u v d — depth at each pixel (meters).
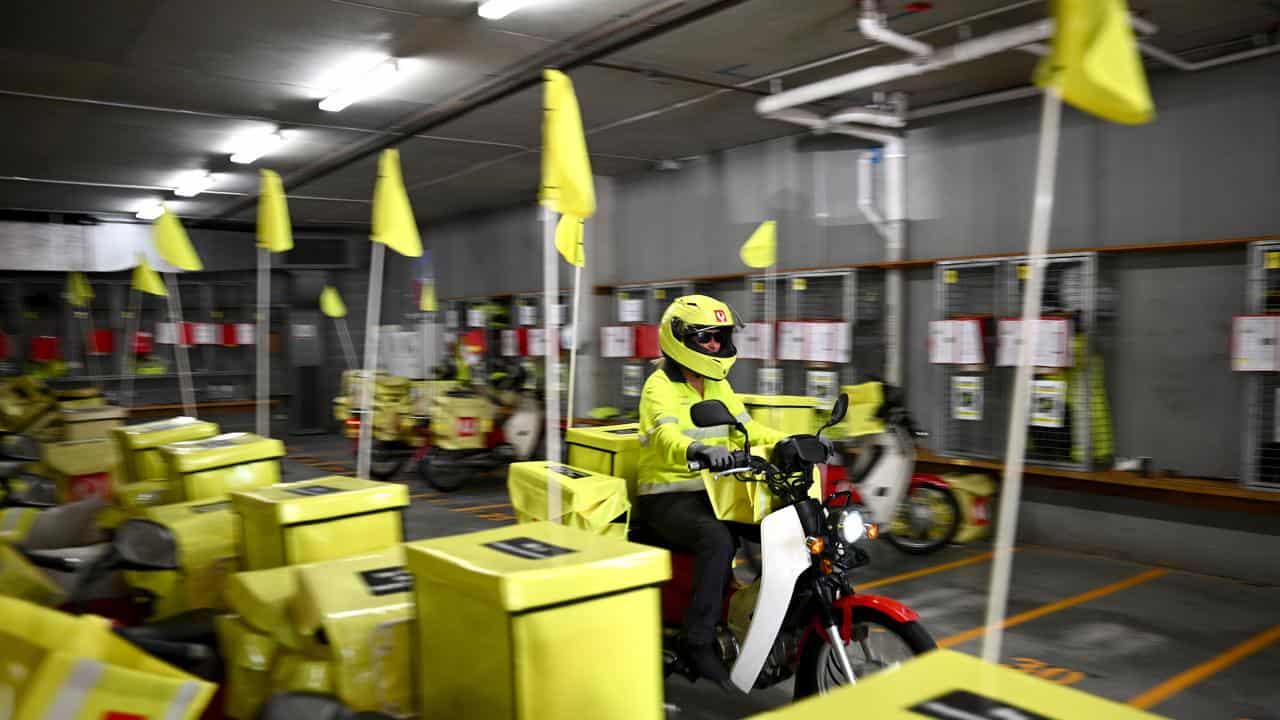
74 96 7.13
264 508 2.54
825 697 1.07
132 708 1.40
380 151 9.22
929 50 5.51
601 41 6.05
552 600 1.56
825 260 8.23
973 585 5.38
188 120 7.92
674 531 3.28
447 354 13.45
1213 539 5.59
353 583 2.13
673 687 3.75
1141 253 6.14
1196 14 5.18
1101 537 6.14
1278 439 5.41
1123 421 6.27
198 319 14.88
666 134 8.52
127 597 2.93
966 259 6.95
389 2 5.27
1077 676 3.90
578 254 3.20
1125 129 6.20
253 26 5.63
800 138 8.41
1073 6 1.51
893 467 6.00
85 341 13.88
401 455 9.67
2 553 2.34
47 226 13.11
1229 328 5.73
